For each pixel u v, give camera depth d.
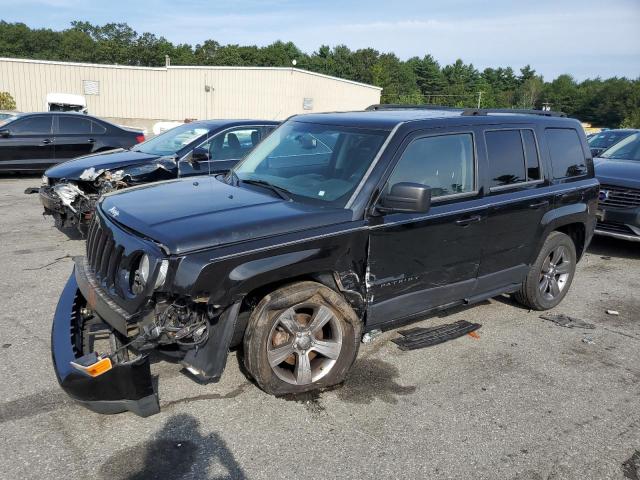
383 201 3.88
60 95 28.45
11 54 111.44
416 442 3.37
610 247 8.93
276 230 3.44
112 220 3.64
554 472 3.17
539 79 136.25
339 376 3.87
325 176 4.09
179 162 7.76
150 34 107.62
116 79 36.31
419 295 4.29
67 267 6.40
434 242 4.23
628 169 8.23
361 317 3.98
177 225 3.33
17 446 3.16
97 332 3.81
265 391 3.65
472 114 4.68
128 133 13.77
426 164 4.20
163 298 3.21
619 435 3.57
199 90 38.50
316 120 4.77
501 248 4.85
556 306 5.97
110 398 3.11
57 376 3.25
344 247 3.69
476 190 4.54
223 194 4.02
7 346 4.36
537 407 3.87
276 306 3.51
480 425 3.60
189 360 3.34
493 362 4.52
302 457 3.17
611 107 112.81
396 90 122.56
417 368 4.34
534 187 5.09
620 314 5.83
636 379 4.36
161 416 3.51
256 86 39.69
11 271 6.20
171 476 2.97
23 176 13.59
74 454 3.11
